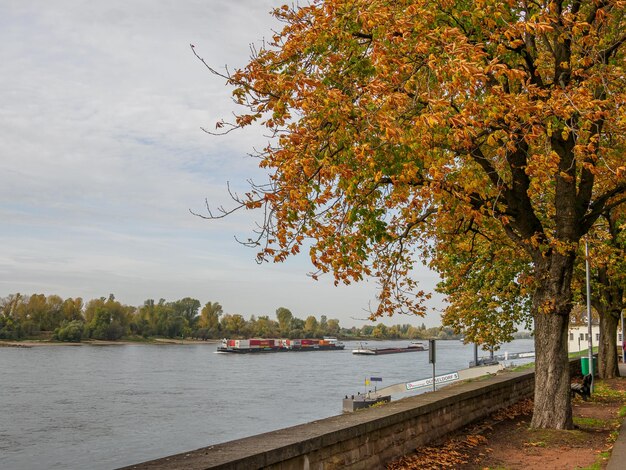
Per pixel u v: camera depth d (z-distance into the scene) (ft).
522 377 61.05
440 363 453.17
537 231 43.91
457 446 38.17
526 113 32.58
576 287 88.02
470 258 69.10
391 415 32.30
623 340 140.67
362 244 38.83
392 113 33.83
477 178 39.06
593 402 62.18
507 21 38.11
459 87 29.99
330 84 35.04
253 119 35.29
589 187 44.73
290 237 36.29
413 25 32.96
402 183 34.60
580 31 35.45
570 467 33.09
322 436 25.81
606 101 33.30
